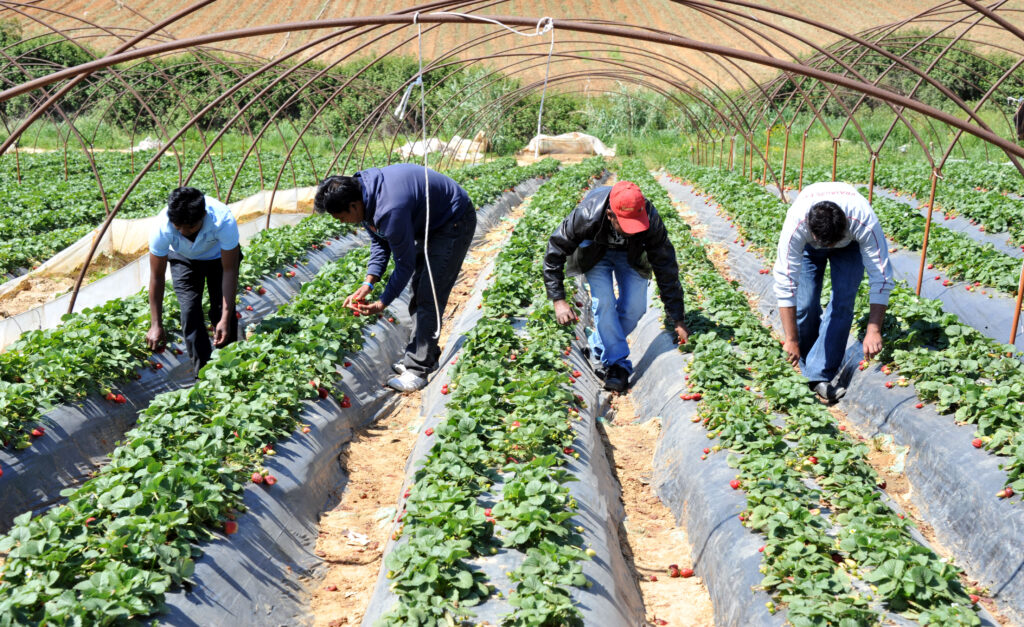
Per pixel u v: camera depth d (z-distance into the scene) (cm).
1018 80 3209
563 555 421
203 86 3312
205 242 670
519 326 824
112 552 400
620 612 417
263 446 557
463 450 523
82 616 351
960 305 909
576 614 382
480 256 1380
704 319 806
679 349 758
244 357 673
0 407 573
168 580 397
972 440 552
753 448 553
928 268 1022
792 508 471
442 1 869
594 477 548
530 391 606
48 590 370
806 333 732
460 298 1116
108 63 525
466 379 643
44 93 2991
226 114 3653
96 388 659
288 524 512
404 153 3216
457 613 383
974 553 491
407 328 931
